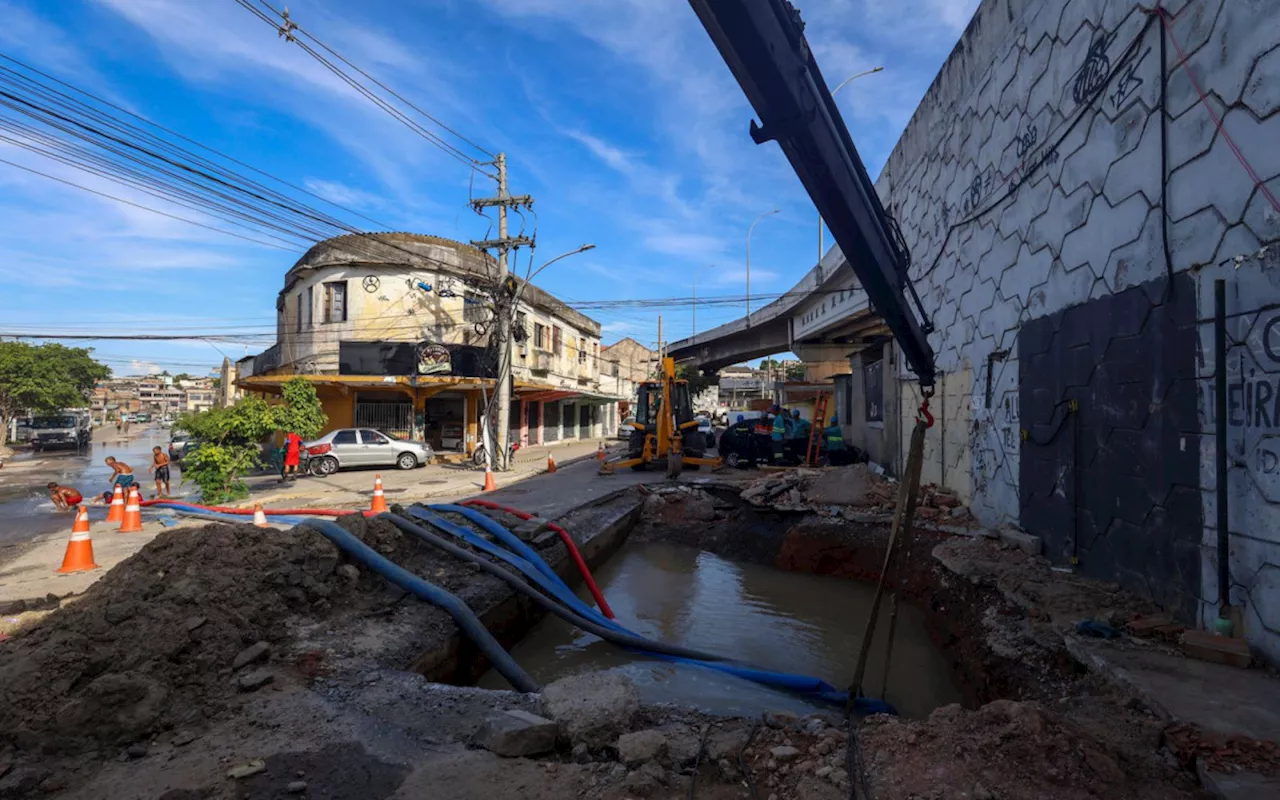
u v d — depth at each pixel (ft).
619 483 51.11
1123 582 18.58
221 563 18.15
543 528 29.94
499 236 72.43
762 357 130.11
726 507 43.01
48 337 75.66
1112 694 13.38
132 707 12.12
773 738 11.80
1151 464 17.20
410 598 20.30
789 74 9.27
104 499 48.78
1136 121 17.72
